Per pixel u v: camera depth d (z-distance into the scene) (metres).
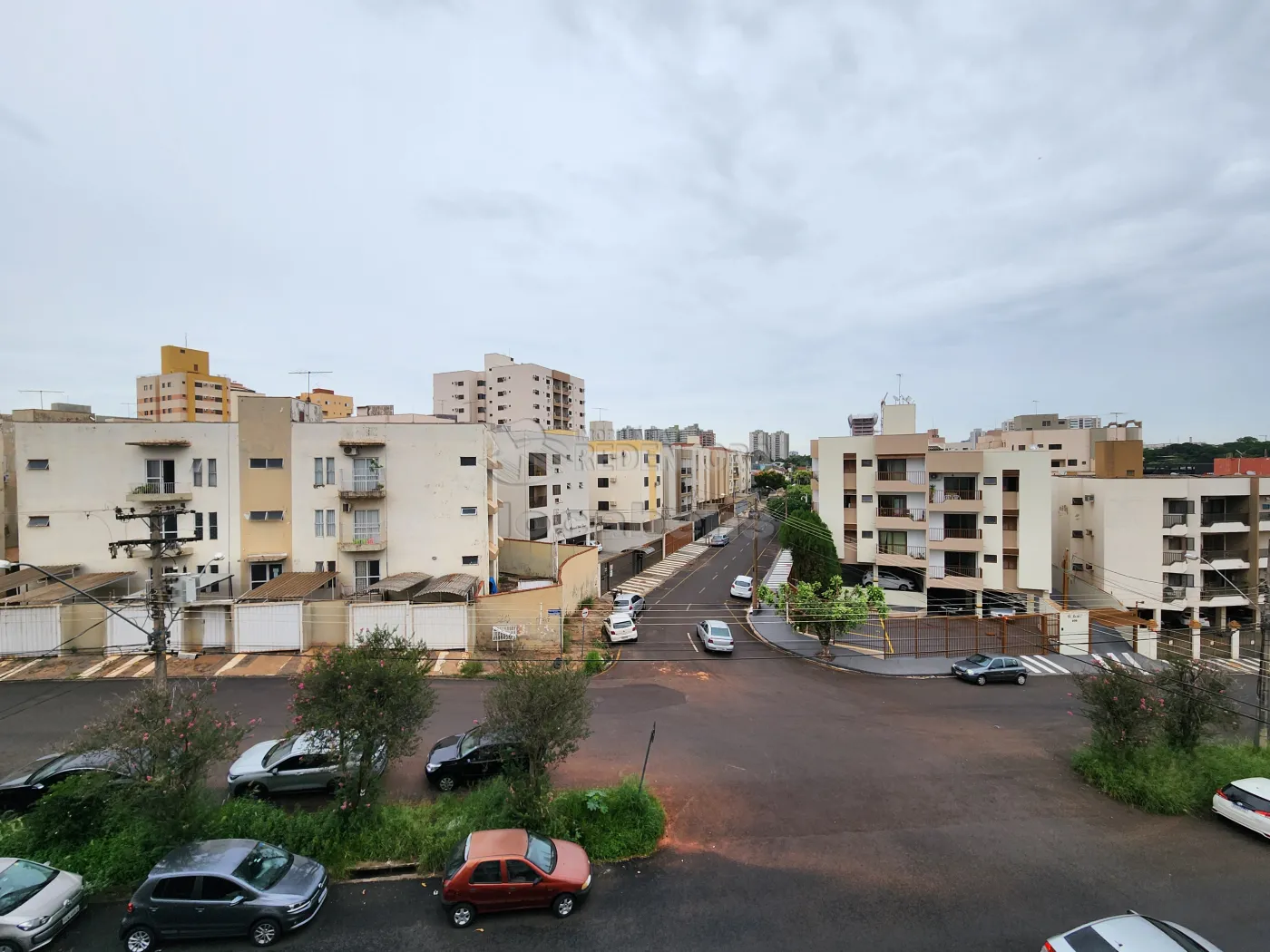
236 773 15.80
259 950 11.00
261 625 27.70
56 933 11.14
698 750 19.94
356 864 13.28
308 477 32.88
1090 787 17.94
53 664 25.91
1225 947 11.53
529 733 14.05
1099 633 38.50
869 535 44.91
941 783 18.00
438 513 34.28
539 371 88.25
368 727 13.34
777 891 12.96
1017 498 40.56
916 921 12.09
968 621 39.69
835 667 30.84
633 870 13.64
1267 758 19.14
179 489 31.38
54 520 30.23
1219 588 41.66
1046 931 11.85
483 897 11.79
